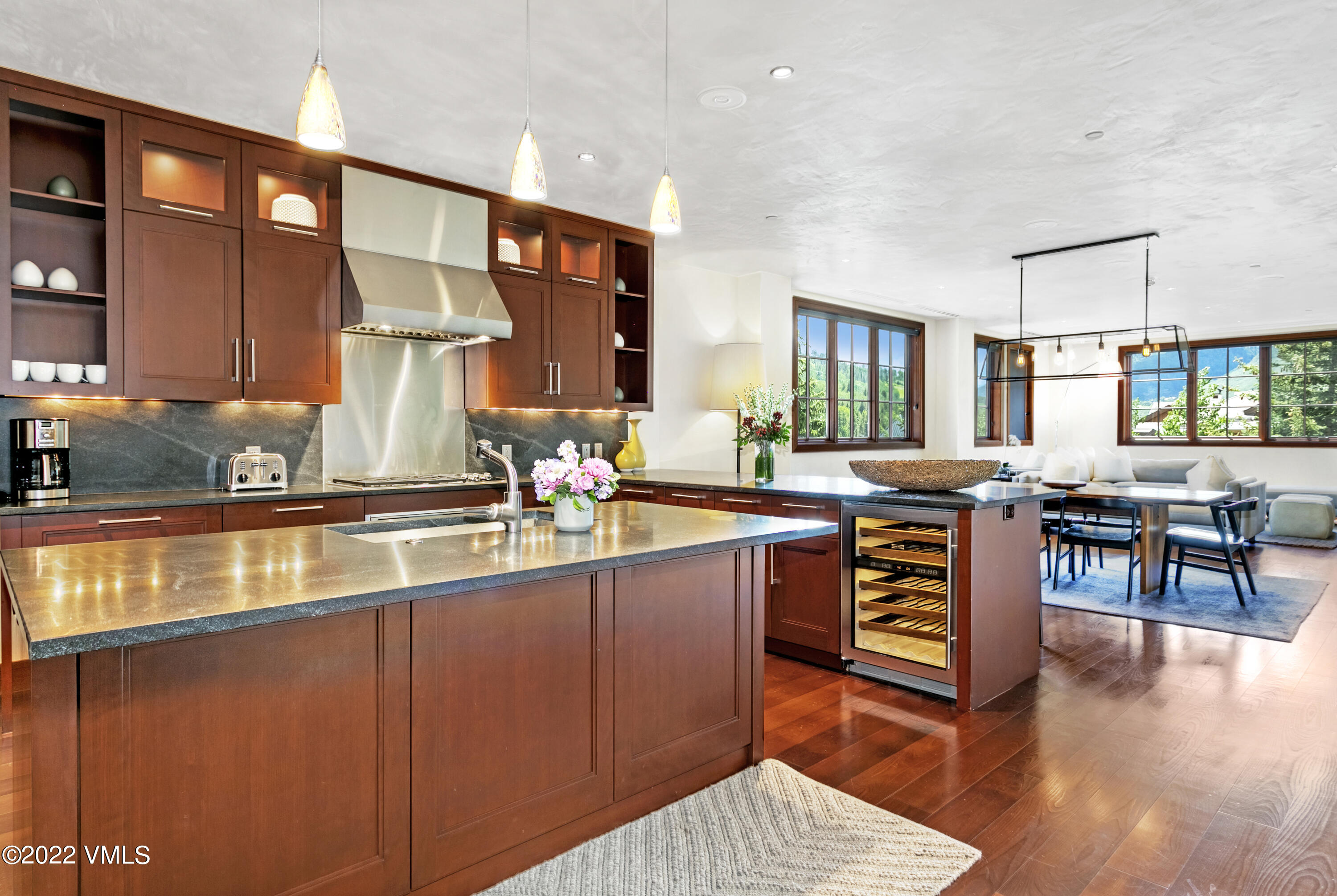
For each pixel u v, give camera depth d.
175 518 3.13
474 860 1.85
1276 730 2.88
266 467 3.62
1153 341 10.30
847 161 3.61
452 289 3.94
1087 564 6.21
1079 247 5.29
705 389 6.04
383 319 3.59
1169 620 4.59
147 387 3.17
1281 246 5.22
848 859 1.99
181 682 1.42
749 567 2.55
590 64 2.66
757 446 4.69
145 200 3.14
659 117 3.11
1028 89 2.85
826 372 7.35
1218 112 3.04
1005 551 3.35
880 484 3.61
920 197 4.16
